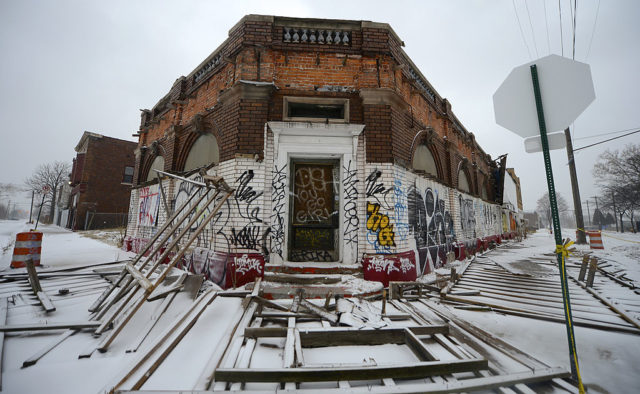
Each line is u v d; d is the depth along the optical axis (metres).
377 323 3.02
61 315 3.48
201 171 4.28
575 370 2.10
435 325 2.98
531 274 5.99
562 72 2.30
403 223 5.40
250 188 5.02
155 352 2.42
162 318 3.16
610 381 2.19
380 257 4.95
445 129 9.03
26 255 6.20
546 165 2.27
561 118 2.25
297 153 5.37
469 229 10.87
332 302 3.93
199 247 5.77
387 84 5.61
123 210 21.61
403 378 2.11
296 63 5.56
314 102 5.53
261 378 1.98
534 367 2.29
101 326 2.90
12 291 4.42
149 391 1.84
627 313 3.67
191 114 7.17
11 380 2.06
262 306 3.53
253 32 5.51
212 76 6.45
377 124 5.43
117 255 8.17
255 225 4.91
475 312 3.97
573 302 4.39
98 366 2.30
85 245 11.07
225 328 3.03
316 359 2.47
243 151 5.12
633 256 9.48
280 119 5.37
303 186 5.54
